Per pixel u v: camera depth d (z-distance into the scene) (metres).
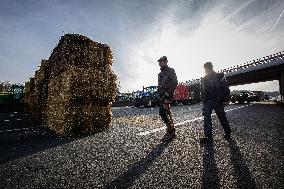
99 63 5.86
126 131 5.55
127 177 2.47
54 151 3.68
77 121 5.37
